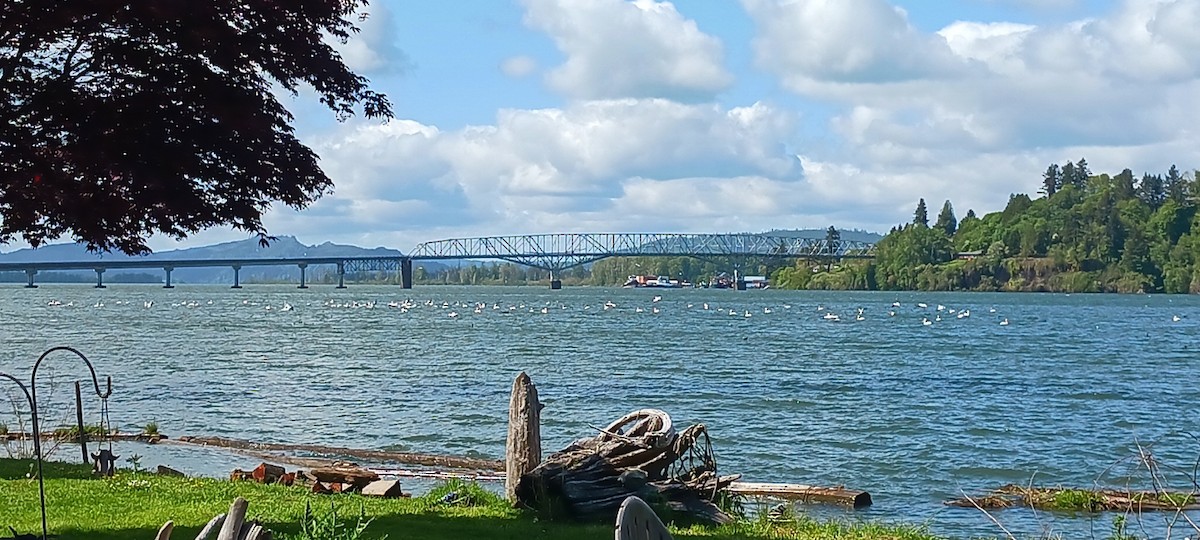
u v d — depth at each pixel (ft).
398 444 96.99
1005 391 146.20
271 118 40.81
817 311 475.31
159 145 38.42
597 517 51.34
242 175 40.47
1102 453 93.61
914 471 84.48
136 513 47.98
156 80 38.86
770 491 71.26
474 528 47.70
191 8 37.78
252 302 566.36
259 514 48.03
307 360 192.75
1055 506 67.00
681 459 58.80
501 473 79.92
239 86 40.55
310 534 32.83
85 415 111.04
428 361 192.85
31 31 37.17
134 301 564.71
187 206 38.81
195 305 508.94
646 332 301.22
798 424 110.63
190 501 51.78
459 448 94.99
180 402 125.90
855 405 127.75
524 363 188.96
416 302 581.12
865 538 51.29
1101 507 66.03
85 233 39.17
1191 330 342.64
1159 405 131.64
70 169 38.65
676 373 170.60
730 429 106.83
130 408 119.44
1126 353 233.76
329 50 42.50
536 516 51.47
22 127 38.27
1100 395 142.20
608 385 151.02
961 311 476.54
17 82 37.93
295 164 41.68
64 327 303.89
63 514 47.24
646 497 52.85
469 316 411.75
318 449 89.15
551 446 96.02
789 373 172.04
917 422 112.68
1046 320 409.49
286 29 40.86
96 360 186.60
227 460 82.69
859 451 93.61
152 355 200.64
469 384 149.79
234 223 41.27
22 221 39.09
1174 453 94.17
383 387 145.18
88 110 38.04
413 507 53.31
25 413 106.22
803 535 50.80
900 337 287.07
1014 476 82.69
